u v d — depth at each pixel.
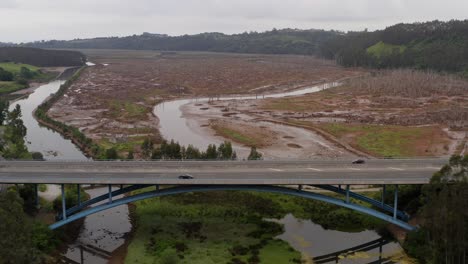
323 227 90.88
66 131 171.38
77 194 91.12
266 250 79.94
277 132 172.50
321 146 152.00
